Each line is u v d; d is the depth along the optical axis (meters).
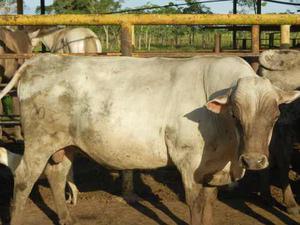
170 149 4.29
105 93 4.50
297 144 7.79
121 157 4.53
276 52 5.20
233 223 5.29
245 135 3.60
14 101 8.67
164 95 4.34
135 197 6.00
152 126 4.34
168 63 4.51
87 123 4.52
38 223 5.37
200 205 4.31
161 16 5.55
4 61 9.18
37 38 12.33
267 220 5.38
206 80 4.23
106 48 26.39
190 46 24.55
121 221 5.39
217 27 12.23
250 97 3.60
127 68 4.58
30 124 4.72
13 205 4.85
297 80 5.11
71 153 5.18
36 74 4.73
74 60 4.74
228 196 6.18
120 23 5.62
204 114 4.16
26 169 4.79
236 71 4.11
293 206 5.55
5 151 5.00
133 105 4.40
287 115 5.27
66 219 5.27
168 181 6.77
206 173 4.27
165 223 5.32
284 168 5.57
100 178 6.93
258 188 6.43
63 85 4.63
